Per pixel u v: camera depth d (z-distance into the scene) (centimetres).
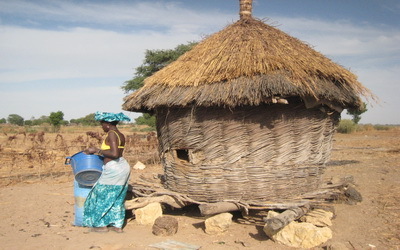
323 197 627
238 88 534
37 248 487
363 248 486
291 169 600
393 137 3244
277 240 510
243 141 583
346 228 569
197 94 561
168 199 626
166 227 542
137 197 691
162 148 680
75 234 555
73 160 586
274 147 588
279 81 521
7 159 1499
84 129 4247
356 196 714
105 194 561
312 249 485
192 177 616
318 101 570
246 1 700
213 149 594
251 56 585
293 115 591
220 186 594
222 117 583
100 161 585
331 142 691
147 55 2633
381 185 901
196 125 603
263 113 577
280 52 598
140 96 644
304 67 570
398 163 1334
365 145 2272
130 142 1622
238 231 561
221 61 596
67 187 976
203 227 586
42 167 1366
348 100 597
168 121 643
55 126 3900
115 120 559
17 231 574
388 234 541
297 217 523
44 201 802
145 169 1334
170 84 614
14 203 780
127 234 552
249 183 586
